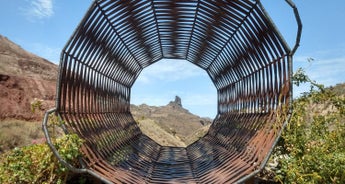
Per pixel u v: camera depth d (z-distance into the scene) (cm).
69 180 477
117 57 691
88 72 545
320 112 505
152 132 2634
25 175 441
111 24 558
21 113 2891
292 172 418
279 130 415
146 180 512
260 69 532
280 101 443
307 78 491
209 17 615
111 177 443
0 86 3072
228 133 680
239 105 671
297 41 398
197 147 820
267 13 409
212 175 511
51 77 5578
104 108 655
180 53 910
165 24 715
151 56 897
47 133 395
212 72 900
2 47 6188
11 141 1680
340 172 412
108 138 594
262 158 409
